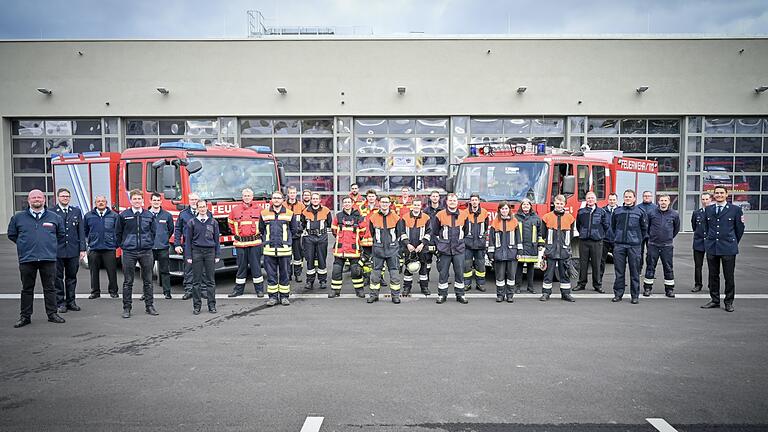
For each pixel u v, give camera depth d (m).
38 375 5.39
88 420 4.35
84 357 5.97
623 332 6.99
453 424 4.23
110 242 9.24
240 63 21.25
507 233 8.94
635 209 8.88
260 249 9.44
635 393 4.87
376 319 7.75
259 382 5.16
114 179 11.77
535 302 9.00
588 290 10.12
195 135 21.69
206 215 8.20
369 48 21.23
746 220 21.92
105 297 9.46
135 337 6.80
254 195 11.12
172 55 21.22
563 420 4.30
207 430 4.15
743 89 21.30
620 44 21.16
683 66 21.23
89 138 21.73
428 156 21.67
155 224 8.91
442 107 21.27
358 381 5.17
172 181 10.03
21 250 7.32
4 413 4.49
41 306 8.67
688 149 21.67
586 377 5.28
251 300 9.19
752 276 11.64
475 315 8.00
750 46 21.20
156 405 4.63
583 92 21.16
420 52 21.19
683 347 6.32
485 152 11.51
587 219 9.89
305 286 10.59
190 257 8.15
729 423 4.26
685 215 21.83
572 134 21.47
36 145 21.89
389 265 8.91
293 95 21.31
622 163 12.80
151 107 21.31
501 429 4.14
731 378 5.26
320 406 4.59
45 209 7.52
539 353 6.06
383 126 21.70
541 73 21.17
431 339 6.66
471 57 21.17
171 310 8.38
